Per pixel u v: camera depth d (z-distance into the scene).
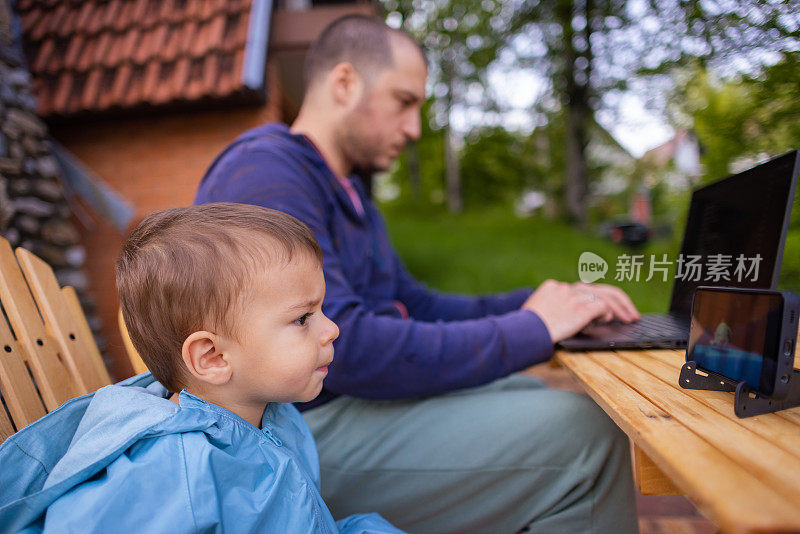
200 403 0.76
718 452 0.54
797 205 1.28
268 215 0.83
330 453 1.10
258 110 4.08
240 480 0.72
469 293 7.67
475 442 1.05
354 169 1.56
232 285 0.74
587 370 0.91
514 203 21.91
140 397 0.74
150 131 4.17
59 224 2.91
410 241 12.64
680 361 0.96
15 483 0.71
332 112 1.42
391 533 0.89
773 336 0.66
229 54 3.77
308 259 0.81
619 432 1.03
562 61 11.17
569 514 1.00
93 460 0.66
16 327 0.99
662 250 2.08
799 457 0.52
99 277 4.05
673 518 1.56
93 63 3.85
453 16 14.23
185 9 4.03
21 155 2.73
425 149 22.75
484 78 15.04
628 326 1.27
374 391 1.05
